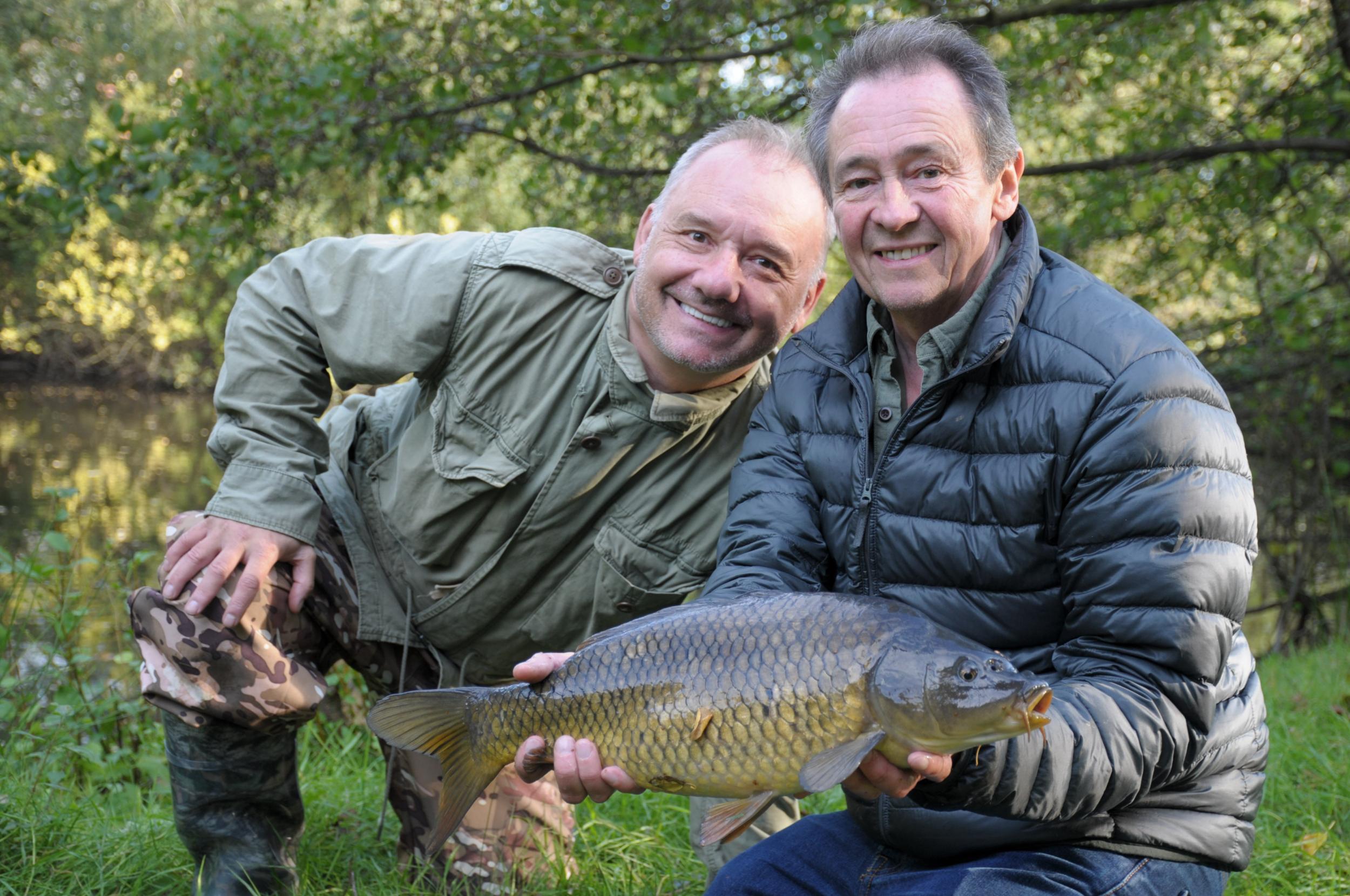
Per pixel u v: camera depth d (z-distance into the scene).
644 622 2.02
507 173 13.62
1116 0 7.15
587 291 2.84
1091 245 9.10
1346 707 4.58
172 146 7.85
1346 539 8.74
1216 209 8.51
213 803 2.66
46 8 18.39
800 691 1.81
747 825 1.87
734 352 2.69
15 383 28.25
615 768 1.98
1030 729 1.60
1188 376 1.99
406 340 2.82
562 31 7.59
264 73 7.66
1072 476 2.01
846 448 2.33
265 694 2.60
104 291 25.41
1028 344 2.10
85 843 2.87
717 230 2.61
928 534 2.15
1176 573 1.90
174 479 15.02
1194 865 2.06
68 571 4.38
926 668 1.69
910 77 2.19
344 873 2.96
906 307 2.21
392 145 7.64
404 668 2.96
